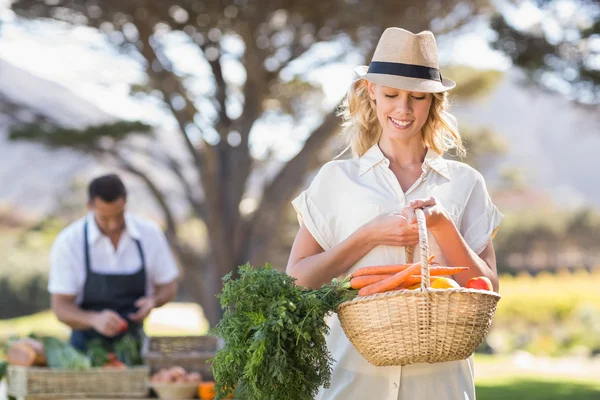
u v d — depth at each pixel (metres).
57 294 5.01
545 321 19.53
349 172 2.83
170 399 4.45
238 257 13.73
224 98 13.52
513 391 9.86
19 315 26.48
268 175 14.29
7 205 25.42
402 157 2.82
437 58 2.71
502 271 33.97
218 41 12.92
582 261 34.22
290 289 2.48
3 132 14.04
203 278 15.08
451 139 2.87
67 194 17.62
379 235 2.59
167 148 15.13
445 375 2.67
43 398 4.36
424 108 2.67
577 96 9.86
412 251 2.67
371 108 2.87
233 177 13.66
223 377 2.52
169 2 11.90
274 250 14.62
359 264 2.73
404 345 2.36
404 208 2.54
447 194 2.77
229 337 2.45
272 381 2.44
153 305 5.15
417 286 2.47
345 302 2.43
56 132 13.44
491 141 17.75
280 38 12.66
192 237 19.70
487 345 18.41
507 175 33.41
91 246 5.10
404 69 2.64
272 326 2.41
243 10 12.00
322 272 2.68
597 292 20.02
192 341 4.91
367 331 2.40
